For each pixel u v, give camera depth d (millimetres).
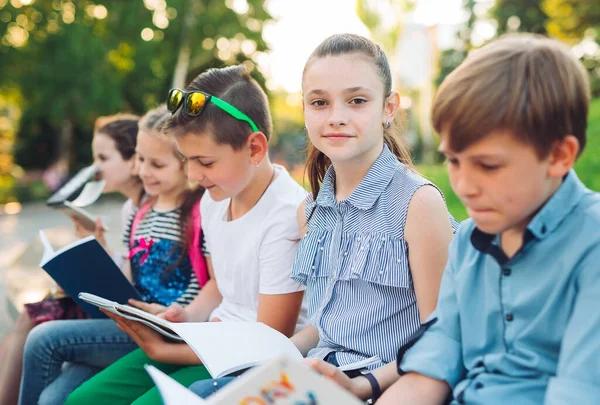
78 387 2100
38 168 25578
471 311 1341
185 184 2516
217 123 1954
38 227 11500
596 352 1103
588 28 15898
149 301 2469
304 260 1838
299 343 1863
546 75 1112
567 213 1200
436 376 1345
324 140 1745
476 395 1262
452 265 1422
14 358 2523
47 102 20375
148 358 2072
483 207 1162
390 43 12750
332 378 1461
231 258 2131
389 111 1843
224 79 2051
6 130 22453
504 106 1100
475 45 26641
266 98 2143
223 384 1580
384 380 1522
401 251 1673
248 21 21672
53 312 2562
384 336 1686
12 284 3441
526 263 1235
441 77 15844
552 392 1116
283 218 2021
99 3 20219
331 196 1829
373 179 1748
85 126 21781
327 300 1767
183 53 20594
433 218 1659
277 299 1987
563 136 1122
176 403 1102
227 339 1684
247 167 2025
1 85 20328
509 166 1124
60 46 19719
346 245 1759
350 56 1729
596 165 5984
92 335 2275
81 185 2896
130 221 2881
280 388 1059
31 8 19719
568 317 1189
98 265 2156
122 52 21188
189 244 2410
